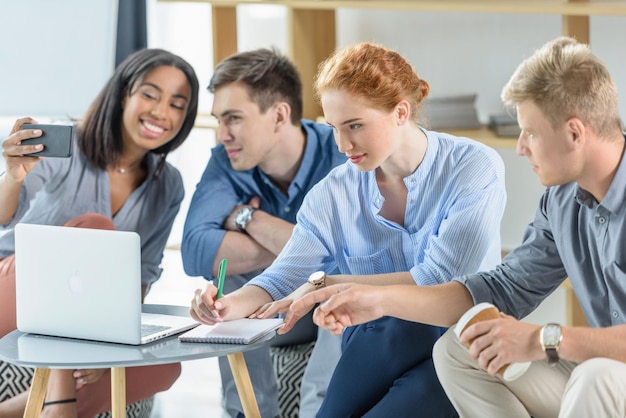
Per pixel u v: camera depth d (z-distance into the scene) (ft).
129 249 8.61
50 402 9.92
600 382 7.05
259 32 15.51
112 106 11.69
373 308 8.55
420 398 9.16
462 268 9.44
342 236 10.15
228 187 12.07
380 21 14.52
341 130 9.21
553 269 9.04
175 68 11.69
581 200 8.46
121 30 15.76
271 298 9.72
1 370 11.09
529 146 8.27
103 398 10.27
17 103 15.48
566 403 7.26
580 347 7.48
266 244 11.59
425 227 9.87
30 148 10.82
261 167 11.89
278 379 11.77
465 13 14.11
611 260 8.36
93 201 11.89
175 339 8.89
